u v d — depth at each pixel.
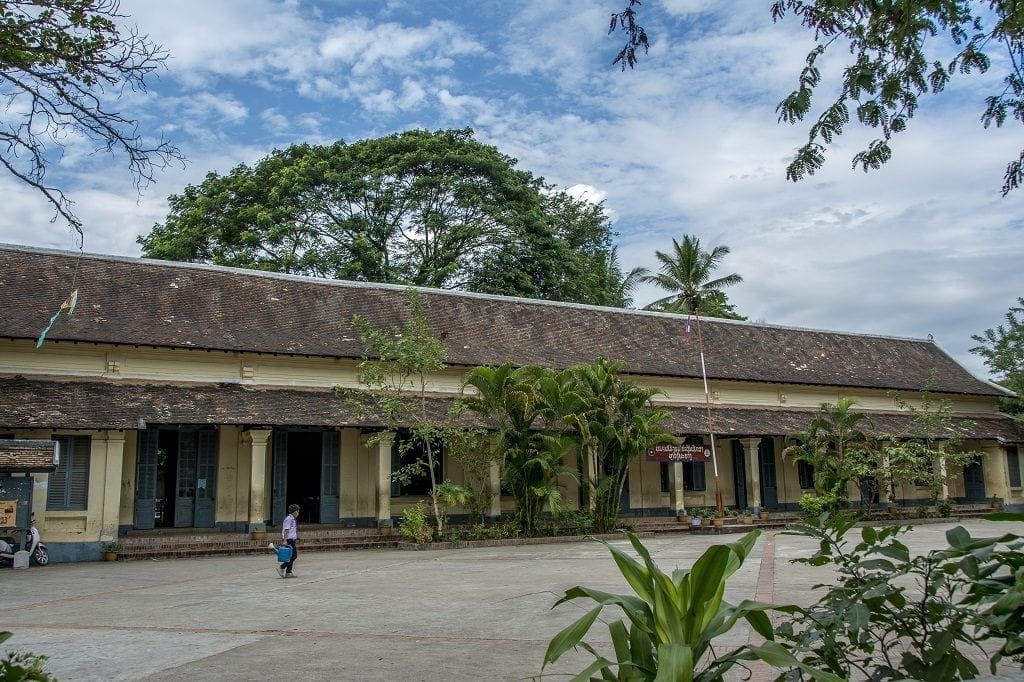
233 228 35.22
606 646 8.34
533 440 21.80
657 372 27.72
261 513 20.30
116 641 8.92
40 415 17.89
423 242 36.69
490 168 36.25
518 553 18.72
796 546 18.73
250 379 22.06
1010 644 3.42
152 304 22.22
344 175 34.44
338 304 25.52
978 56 7.17
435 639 8.82
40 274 21.56
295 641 8.82
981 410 35.03
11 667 4.73
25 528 16.88
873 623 4.32
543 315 29.25
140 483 20.47
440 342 22.86
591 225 44.47
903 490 31.69
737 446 29.98
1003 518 3.40
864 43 7.21
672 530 24.42
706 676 3.54
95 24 7.00
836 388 32.00
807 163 7.45
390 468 22.02
